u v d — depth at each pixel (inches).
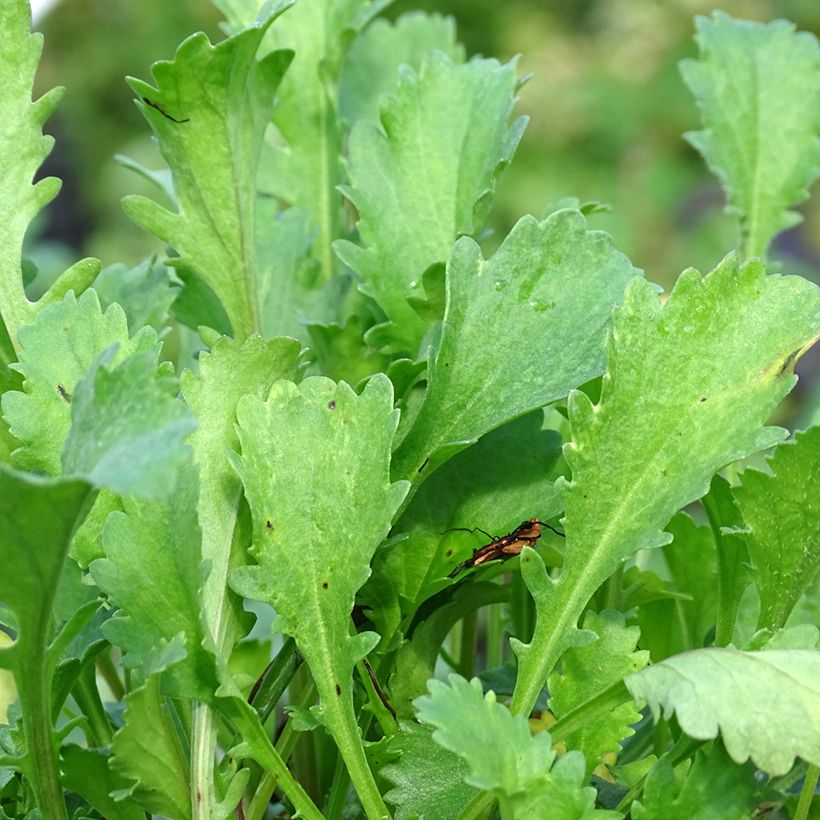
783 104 20.1
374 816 16.2
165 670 15.9
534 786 15.5
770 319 16.3
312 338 18.3
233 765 16.4
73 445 15.2
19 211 17.4
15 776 16.8
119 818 16.4
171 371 16.4
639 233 73.7
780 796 16.3
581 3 81.4
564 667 16.4
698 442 16.3
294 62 20.0
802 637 15.8
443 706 15.4
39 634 15.4
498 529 17.0
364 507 16.3
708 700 15.3
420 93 18.4
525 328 16.8
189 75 17.2
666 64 78.2
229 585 16.4
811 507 16.5
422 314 17.6
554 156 76.2
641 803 16.0
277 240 19.8
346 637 16.2
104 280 19.1
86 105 83.4
